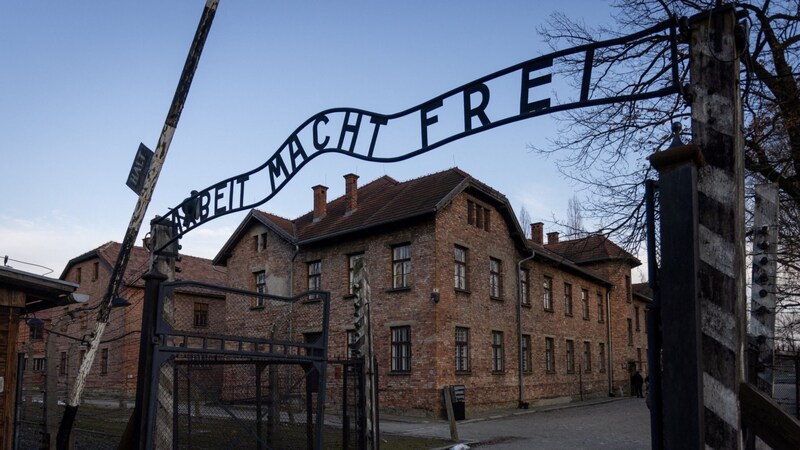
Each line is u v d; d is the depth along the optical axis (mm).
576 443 15164
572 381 32188
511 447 14445
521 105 3957
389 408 22375
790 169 10805
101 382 27859
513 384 26250
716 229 3262
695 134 3391
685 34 3510
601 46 3688
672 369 3012
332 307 24812
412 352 22156
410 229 23125
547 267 30938
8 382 8516
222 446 6148
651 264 3650
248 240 29234
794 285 9203
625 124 11133
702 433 2910
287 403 6949
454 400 20844
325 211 28312
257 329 27562
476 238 24875
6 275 8195
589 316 35750
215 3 6566
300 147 5477
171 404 6094
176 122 6727
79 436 13578
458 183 23438
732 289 3176
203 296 34219
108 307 7160
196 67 6688
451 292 22812
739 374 3176
